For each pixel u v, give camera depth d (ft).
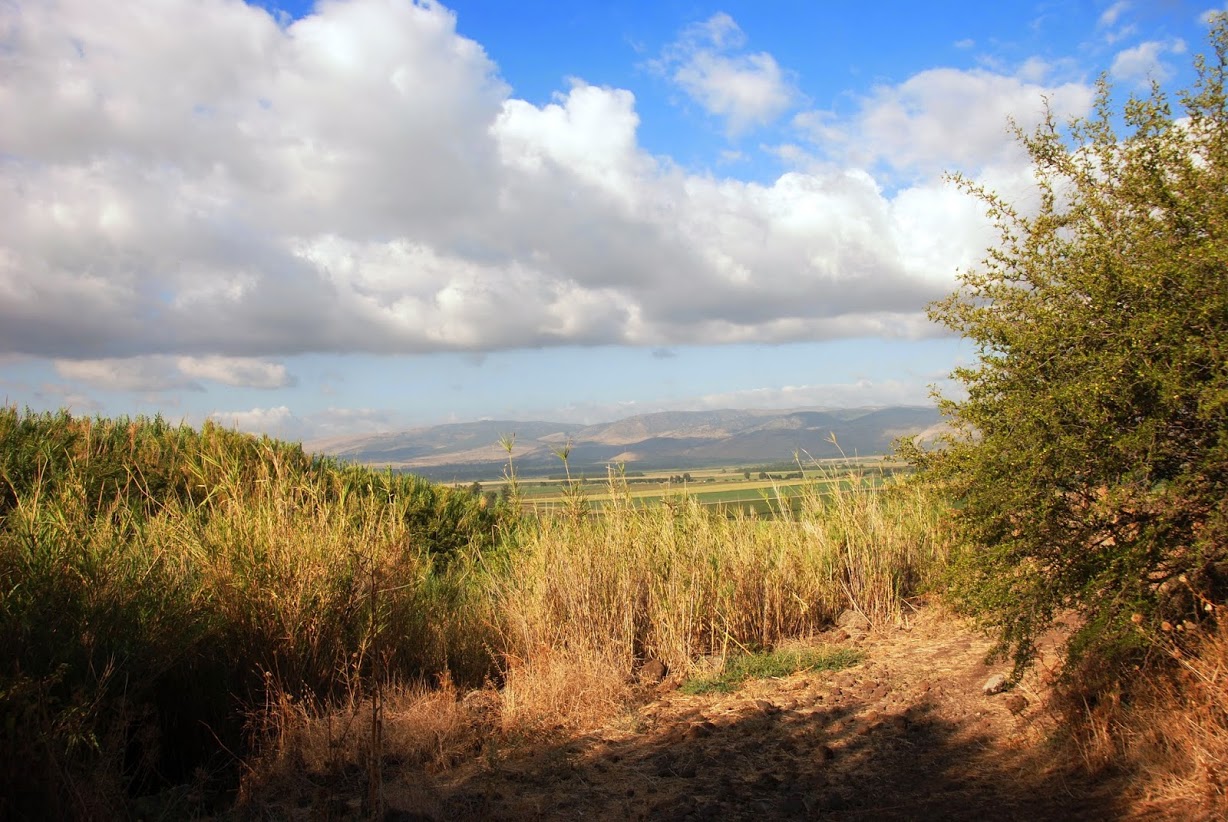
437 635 23.29
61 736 13.19
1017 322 14.97
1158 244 13.29
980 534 15.26
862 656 23.04
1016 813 12.76
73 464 28.07
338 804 14.37
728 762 16.31
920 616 26.40
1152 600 13.56
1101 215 14.14
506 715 19.27
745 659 23.22
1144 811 11.91
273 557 19.92
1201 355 12.47
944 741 16.38
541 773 16.24
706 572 26.43
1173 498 12.98
